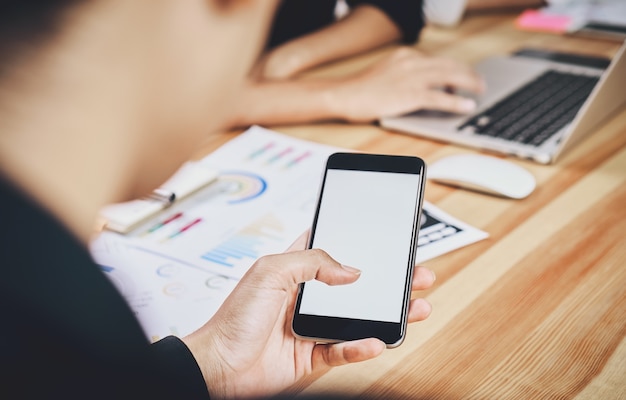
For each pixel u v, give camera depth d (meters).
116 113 0.45
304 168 1.12
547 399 0.69
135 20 0.42
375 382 0.72
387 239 0.78
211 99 0.51
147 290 0.86
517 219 0.98
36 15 0.40
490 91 1.32
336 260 0.77
